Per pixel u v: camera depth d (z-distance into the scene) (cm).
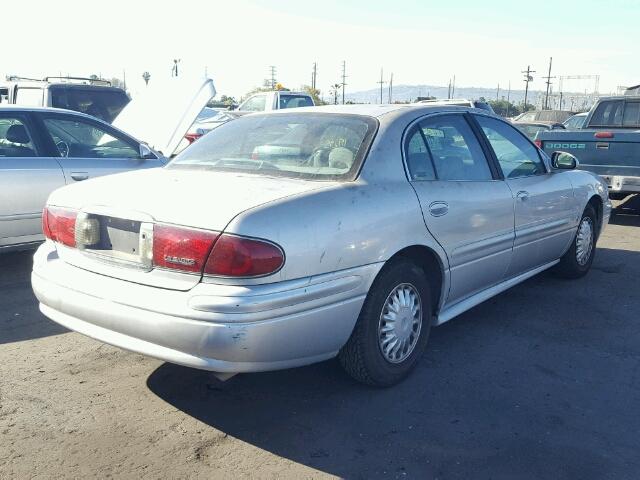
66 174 627
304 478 296
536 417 354
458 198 414
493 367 420
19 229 600
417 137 409
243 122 446
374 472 302
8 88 1184
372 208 351
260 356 305
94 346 443
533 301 557
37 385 383
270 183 349
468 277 436
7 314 505
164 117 901
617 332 486
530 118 2367
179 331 300
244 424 343
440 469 305
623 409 365
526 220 495
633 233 873
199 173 382
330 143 387
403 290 382
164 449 318
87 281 336
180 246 306
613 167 897
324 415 354
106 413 352
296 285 312
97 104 1153
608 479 298
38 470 298
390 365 381
